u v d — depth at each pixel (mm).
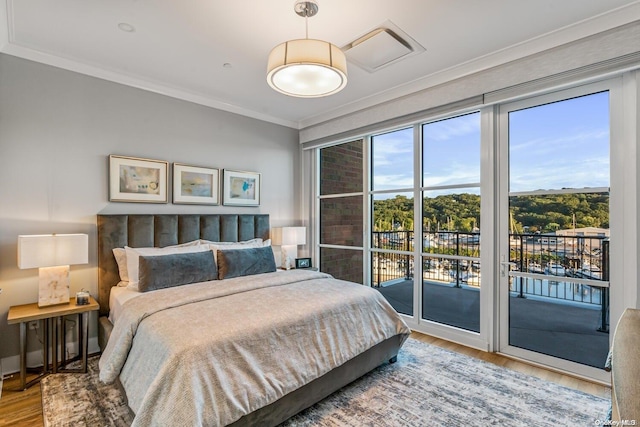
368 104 3771
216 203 3789
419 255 3527
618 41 2188
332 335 2203
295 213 4703
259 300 2318
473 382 2396
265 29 2383
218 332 1770
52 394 2225
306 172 4738
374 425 1908
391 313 2686
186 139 3564
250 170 4156
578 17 2221
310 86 2203
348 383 2309
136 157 3189
